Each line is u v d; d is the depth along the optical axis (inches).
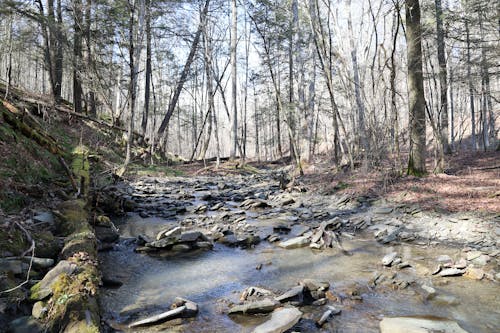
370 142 688.4
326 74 675.4
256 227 393.1
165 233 320.8
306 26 997.8
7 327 141.6
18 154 356.2
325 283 231.8
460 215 364.8
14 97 575.2
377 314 193.2
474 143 1135.0
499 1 617.0
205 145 1036.5
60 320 146.4
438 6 702.5
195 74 1230.3
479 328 177.3
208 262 282.5
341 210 459.5
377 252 306.2
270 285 236.1
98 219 340.5
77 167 437.7
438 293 218.4
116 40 910.4
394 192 473.1
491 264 262.4
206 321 184.2
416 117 542.0
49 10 781.9
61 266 179.6
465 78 682.2
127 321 182.4
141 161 917.2
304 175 746.2
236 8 1004.6
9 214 250.7
